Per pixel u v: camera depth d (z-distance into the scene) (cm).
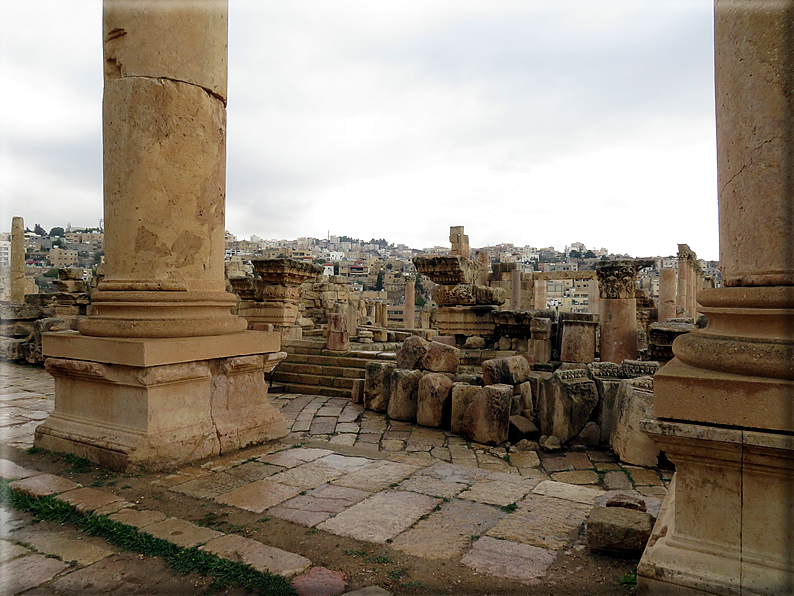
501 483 437
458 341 1320
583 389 669
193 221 512
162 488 418
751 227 258
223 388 537
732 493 241
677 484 257
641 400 605
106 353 471
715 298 274
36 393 907
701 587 234
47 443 512
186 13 499
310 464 487
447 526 348
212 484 430
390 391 845
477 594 263
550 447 649
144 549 310
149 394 459
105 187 505
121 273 495
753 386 236
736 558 236
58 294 1767
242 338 548
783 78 244
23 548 315
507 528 345
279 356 609
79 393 515
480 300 1342
